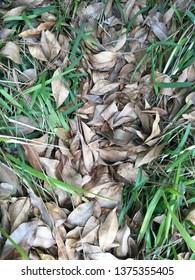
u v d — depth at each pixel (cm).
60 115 47
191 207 47
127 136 48
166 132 48
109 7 52
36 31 49
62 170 47
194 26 51
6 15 48
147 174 48
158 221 46
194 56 50
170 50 51
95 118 49
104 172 48
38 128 47
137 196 47
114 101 49
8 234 43
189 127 47
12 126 47
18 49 48
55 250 45
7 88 47
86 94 49
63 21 50
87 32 50
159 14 52
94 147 48
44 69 48
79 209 45
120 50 52
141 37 52
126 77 51
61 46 49
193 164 48
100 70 50
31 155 46
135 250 45
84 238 44
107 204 46
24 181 45
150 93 50
